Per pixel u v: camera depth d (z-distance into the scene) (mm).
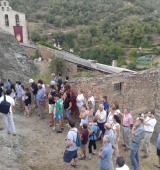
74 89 13344
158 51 67000
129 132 10500
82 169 9078
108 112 10883
